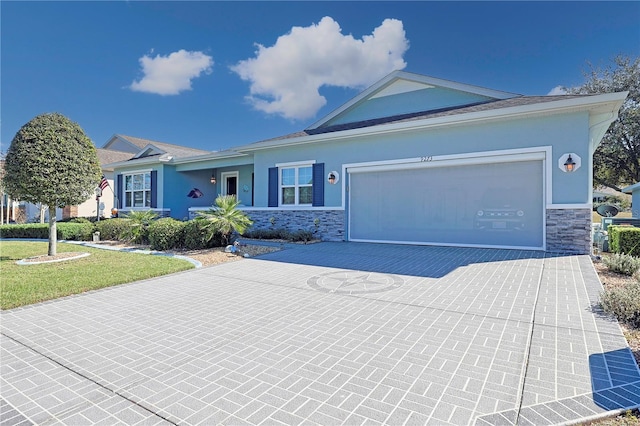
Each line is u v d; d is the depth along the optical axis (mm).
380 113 14148
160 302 5465
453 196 10508
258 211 14375
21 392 2873
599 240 10867
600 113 8906
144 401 2699
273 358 3393
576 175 8727
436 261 8211
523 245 9469
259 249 10680
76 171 9547
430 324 4223
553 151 8961
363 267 7781
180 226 11242
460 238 10406
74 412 2572
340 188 12477
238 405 2604
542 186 9203
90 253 10453
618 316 4258
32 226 16391
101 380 3047
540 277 6406
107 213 22578
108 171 22531
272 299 5508
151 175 18938
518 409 2475
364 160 11961
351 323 4324
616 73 21078
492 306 4852
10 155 9117
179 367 3258
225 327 4309
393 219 11586
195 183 19875
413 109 13461
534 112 8906
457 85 12422
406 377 2961
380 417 2412
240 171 19078
